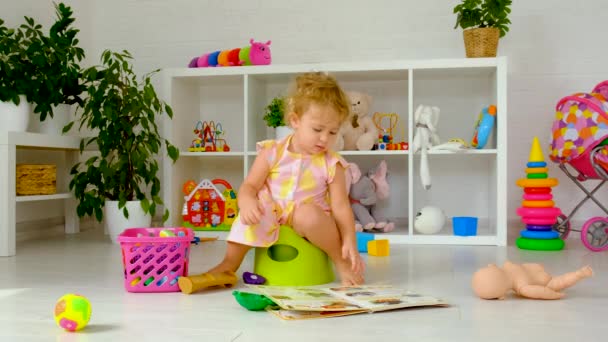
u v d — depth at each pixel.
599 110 2.61
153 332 1.29
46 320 1.40
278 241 1.82
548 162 3.22
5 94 2.57
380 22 3.36
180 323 1.37
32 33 3.02
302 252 1.81
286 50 3.44
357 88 3.36
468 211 3.30
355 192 3.02
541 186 2.69
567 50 3.22
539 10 3.23
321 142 1.75
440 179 3.32
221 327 1.33
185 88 3.28
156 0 3.55
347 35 3.39
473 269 2.11
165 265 1.72
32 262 2.28
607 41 3.19
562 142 2.71
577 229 3.18
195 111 3.43
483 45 2.84
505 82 2.79
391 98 3.34
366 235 2.61
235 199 3.09
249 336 1.25
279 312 1.42
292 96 1.79
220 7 3.49
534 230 2.70
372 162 3.35
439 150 2.84
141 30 3.56
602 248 2.58
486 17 2.88
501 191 2.78
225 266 1.87
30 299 1.63
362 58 3.38
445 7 3.30
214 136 3.49
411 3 3.33
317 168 1.88
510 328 1.31
